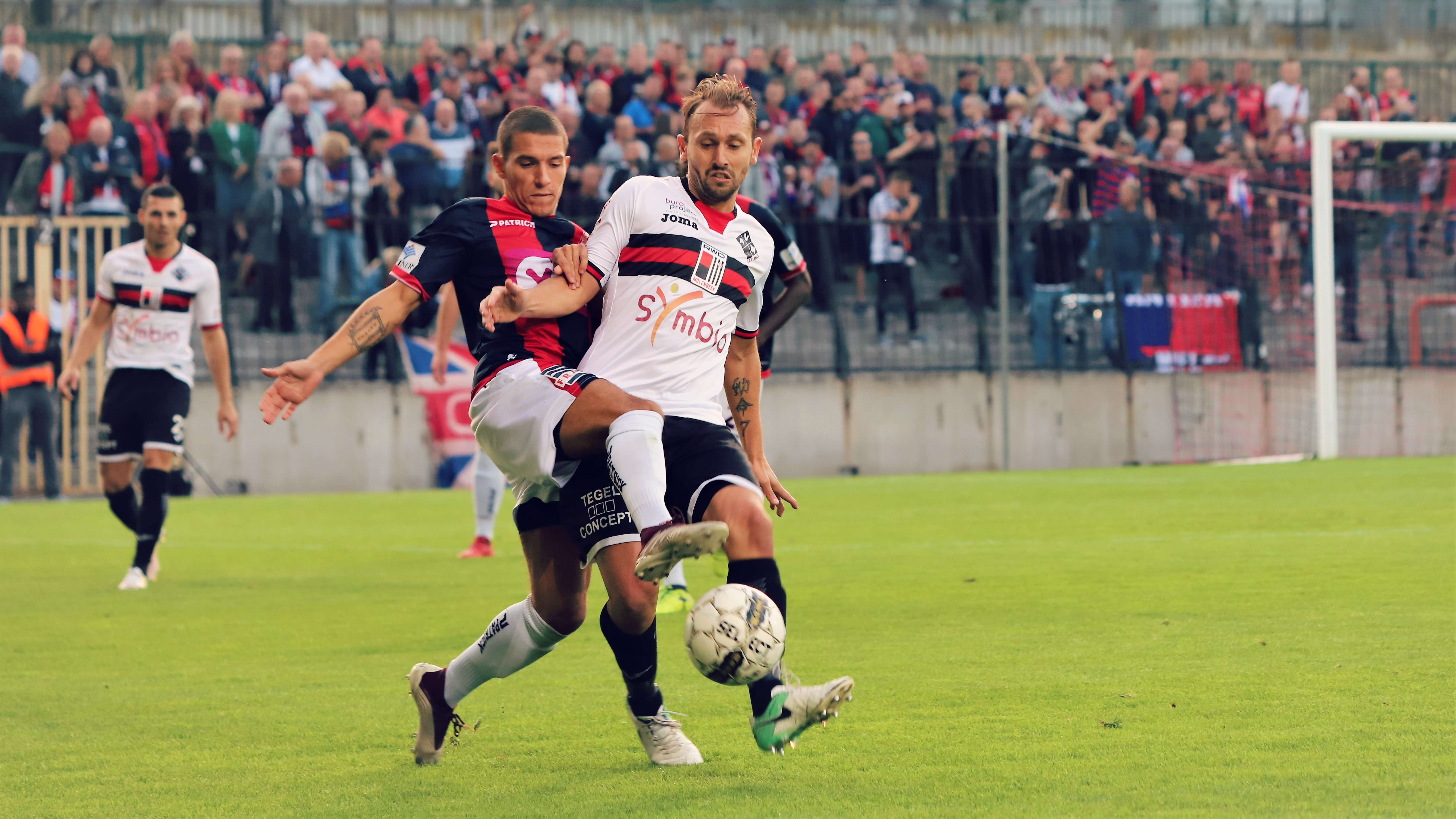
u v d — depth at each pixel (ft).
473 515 154.51
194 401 192.65
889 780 42.09
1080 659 62.03
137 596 92.58
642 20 297.33
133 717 54.95
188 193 193.36
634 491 40.22
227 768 46.32
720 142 45.03
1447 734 46.11
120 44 245.24
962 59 291.79
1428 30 325.42
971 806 38.63
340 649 71.10
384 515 156.35
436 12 294.46
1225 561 96.68
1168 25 320.29
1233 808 37.65
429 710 46.03
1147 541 110.83
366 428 196.65
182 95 200.85
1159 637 67.26
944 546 111.24
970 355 222.48
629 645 44.29
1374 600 77.15
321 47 211.82
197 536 134.72
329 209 196.95
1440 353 233.76
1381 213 231.50
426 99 211.20
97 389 190.90
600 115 205.46
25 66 205.87
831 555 106.73
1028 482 180.96
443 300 106.01
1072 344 220.64
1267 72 295.89
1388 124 201.57
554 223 46.83
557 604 45.29
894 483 185.47
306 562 112.37
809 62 299.17
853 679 58.08
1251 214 227.40
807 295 78.13
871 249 218.18
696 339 45.27
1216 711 50.49
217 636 75.92
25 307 180.14
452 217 45.24
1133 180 221.66
